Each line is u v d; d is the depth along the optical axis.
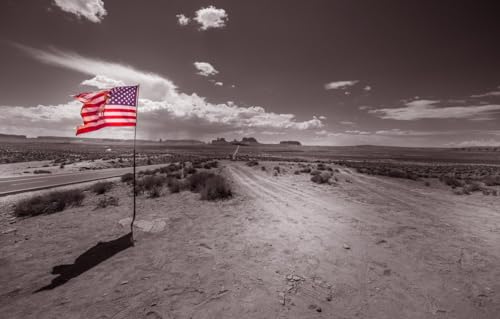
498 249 4.41
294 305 2.72
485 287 3.15
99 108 4.97
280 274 3.43
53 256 3.94
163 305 2.69
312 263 3.78
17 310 2.57
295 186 11.90
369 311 2.65
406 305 2.76
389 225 5.82
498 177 17.66
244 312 2.58
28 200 6.97
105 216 6.23
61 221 5.80
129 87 5.23
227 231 5.25
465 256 4.10
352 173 19.41
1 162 27.86
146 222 5.72
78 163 27.69
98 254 4.03
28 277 3.26
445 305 2.77
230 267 3.61
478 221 6.22
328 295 2.94
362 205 8.02
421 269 3.64
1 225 5.50
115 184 11.16
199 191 9.58
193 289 3.01
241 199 8.52
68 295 2.86
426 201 8.84
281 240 4.75
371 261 3.89
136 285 3.09
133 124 5.26
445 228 5.62
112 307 2.64
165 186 10.93
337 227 5.62
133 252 4.12
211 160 32.97
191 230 5.29
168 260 3.82
